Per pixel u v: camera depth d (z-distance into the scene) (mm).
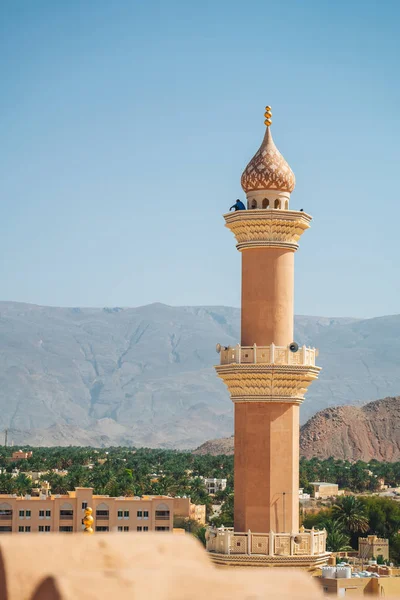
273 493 67125
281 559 64500
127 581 11328
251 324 69062
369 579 86875
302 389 68562
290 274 69625
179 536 12875
